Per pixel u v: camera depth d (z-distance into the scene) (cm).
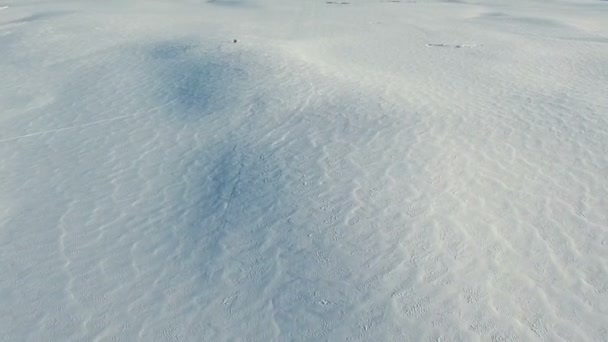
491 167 836
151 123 1062
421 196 750
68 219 749
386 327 538
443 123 1009
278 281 608
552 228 679
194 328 553
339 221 702
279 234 687
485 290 576
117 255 670
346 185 787
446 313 549
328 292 587
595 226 682
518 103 1143
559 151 891
